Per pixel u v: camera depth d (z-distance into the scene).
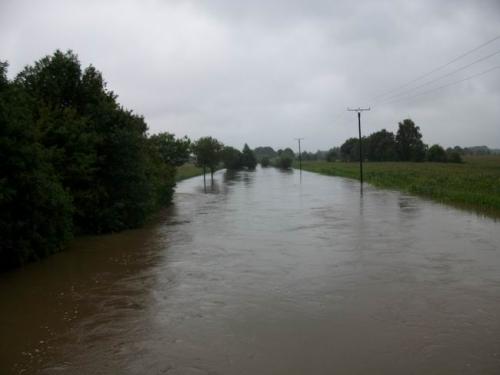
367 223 18.52
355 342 6.65
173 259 12.55
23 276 10.90
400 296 8.77
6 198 10.88
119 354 6.49
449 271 10.62
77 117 16.84
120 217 17.52
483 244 13.74
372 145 107.69
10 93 12.16
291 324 7.43
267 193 36.03
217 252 13.37
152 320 7.81
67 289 9.79
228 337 6.96
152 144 27.50
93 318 8.00
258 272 10.87
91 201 16.61
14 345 6.89
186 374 5.82
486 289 9.16
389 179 41.78
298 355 6.27
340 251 13.11
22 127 11.82
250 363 6.07
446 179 34.09
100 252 13.62
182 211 24.45
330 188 40.34
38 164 12.21
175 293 9.34
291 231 16.95
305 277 10.29
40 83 17.05
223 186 45.81
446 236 15.16
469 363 5.93
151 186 19.34
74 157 15.72
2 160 11.28
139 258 12.73
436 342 6.59
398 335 6.88
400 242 14.26
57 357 6.45
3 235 11.17
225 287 9.67
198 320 7.74
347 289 9.30
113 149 17.55
